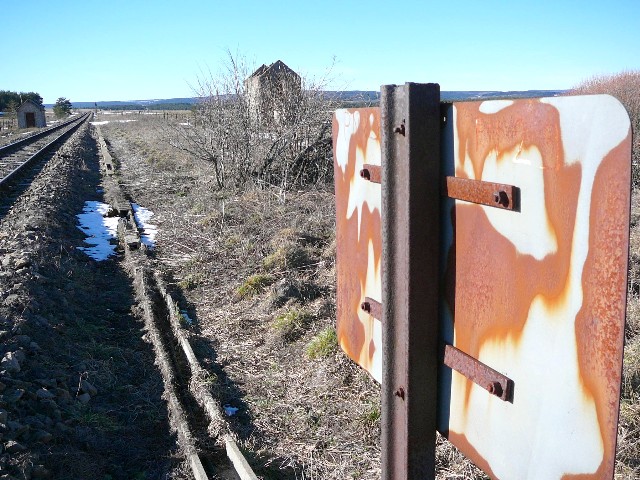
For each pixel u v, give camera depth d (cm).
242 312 677
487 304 140
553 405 123
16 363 464
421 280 154
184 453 412
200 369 519
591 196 111
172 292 754
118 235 1066
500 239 135
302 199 1159
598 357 112
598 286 111
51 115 12169
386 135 157
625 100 1414
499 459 140
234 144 1358
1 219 1038
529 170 126
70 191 1433
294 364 543
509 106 130
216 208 1152
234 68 1354
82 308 700
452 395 156
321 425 445
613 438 110
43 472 358
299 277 738
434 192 153
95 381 512
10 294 599
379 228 189
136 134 3875
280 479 388
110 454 419
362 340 209
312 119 1301
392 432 168
